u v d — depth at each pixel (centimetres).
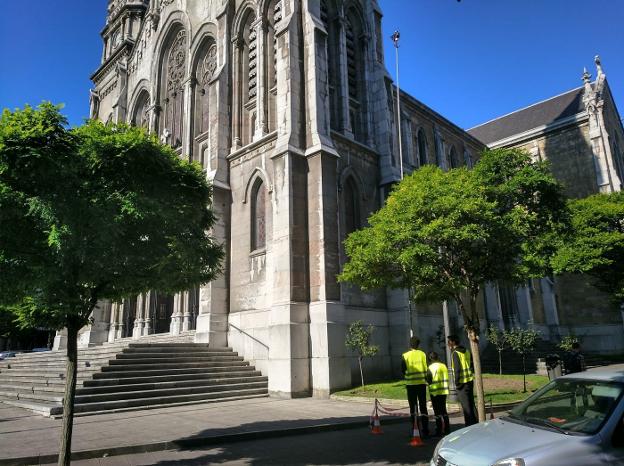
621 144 4741
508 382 1909
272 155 2067
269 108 2345
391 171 2384
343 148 2258
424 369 1111
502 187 1309
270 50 2419
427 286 1249
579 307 3903
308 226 1995
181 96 3178
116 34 4247
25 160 733
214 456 938
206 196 1026
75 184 787
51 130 763
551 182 1334
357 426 1240
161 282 913
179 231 907
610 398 544
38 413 1425
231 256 2314
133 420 1301
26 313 909
